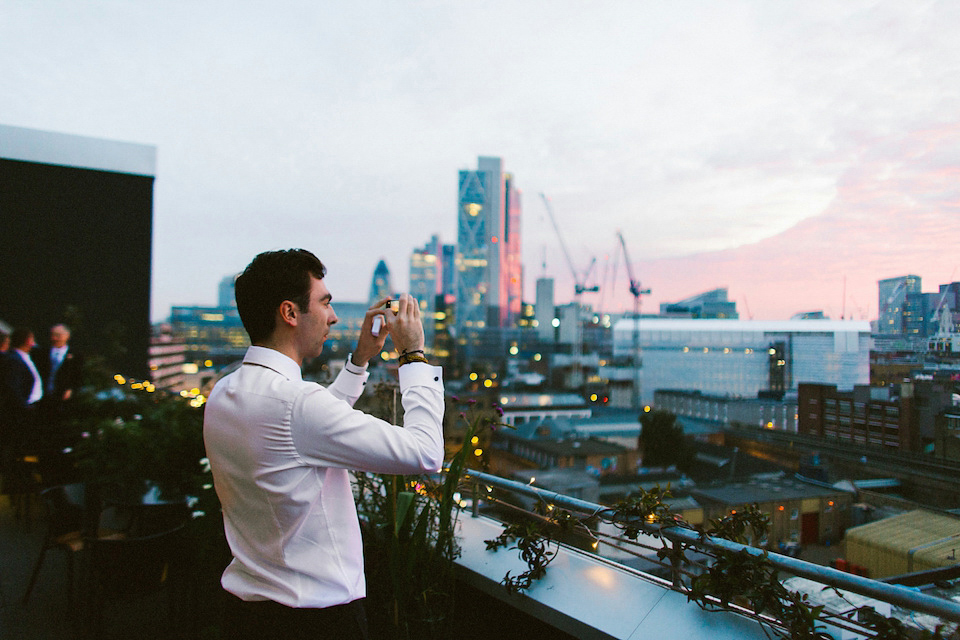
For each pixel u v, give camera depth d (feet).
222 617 3.04
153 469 9.34
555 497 5.61
